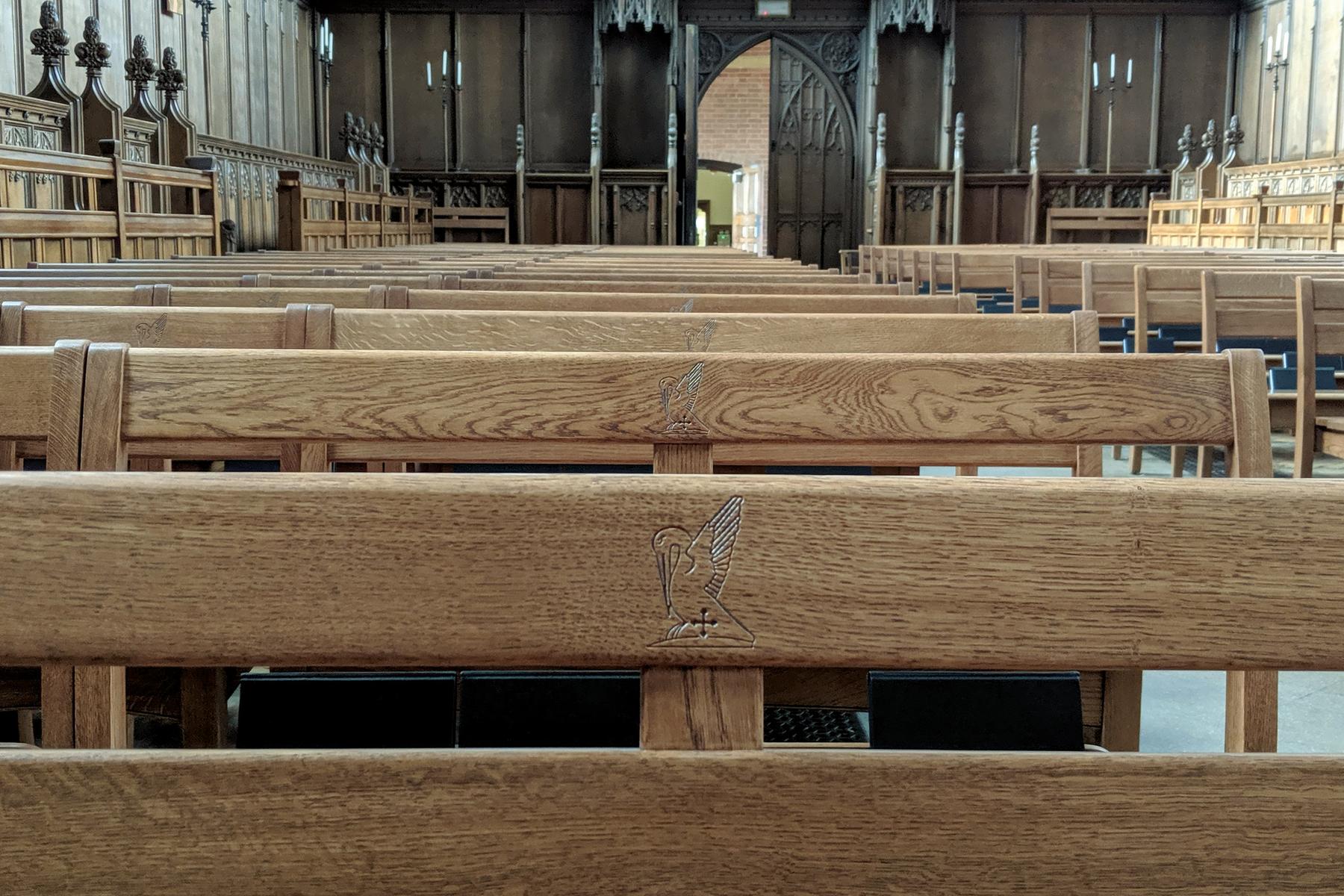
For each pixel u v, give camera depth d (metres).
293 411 1.37
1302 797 0.86
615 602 0.90
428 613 0.90
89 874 0.84
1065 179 17.61
